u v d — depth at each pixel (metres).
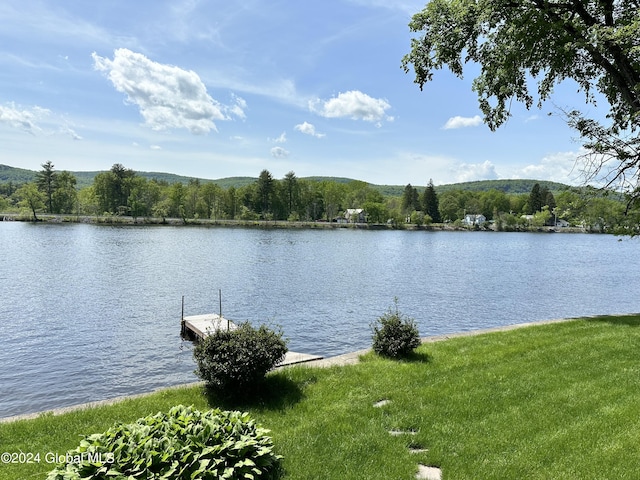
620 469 4.55
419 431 5.64
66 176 115.94
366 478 4.57
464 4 8.14
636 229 10.95
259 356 6.91
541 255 61.31
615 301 27.34
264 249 57.81
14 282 27.86
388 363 8.83
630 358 8.47
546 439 5.25
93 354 14.05
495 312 23.16
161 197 119.56
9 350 14.37
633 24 6.14
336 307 23.02
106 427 5.96
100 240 62.69
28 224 95.31
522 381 7.33
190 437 4.19
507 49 8.66
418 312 22.48
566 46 7.29
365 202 133.62
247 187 127.88
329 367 8.52
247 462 4.16
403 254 57.28
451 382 7.49
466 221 142.62
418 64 9.18
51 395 10.74
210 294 25.77
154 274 33.00
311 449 5.18
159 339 15.92
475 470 4.67
